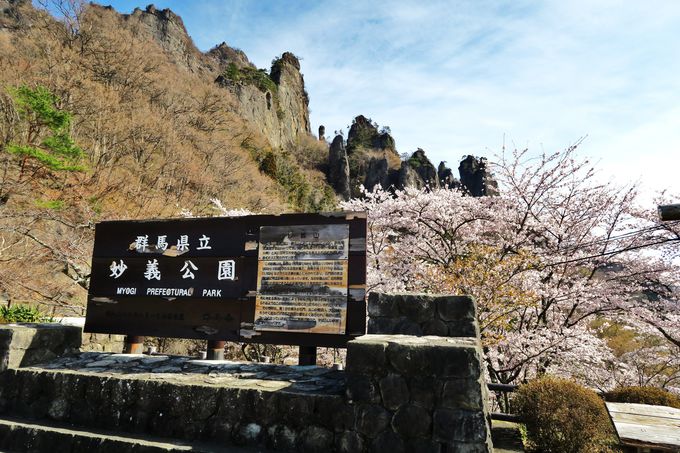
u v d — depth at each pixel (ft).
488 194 31.60
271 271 13.19
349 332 12.14
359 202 33.01
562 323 26.73
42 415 11.82
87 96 73.56
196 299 13.75
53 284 36.09
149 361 13.35
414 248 27.73
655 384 30.35
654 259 27.20
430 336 10.93
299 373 11.89
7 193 41.75
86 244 41.24
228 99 147.02
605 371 27.63
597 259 26.94
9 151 44.09
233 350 34.09
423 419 9.00
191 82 140.67
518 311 25.17
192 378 11.50
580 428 12.30
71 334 14.52
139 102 94.53
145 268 14.49
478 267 22.15
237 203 91.25
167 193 73.46
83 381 11.73
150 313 14.11
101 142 70.38
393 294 12.06
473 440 8.59
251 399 10.30
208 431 10.42
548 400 13.01
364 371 9.62
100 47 99.25
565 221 28.37
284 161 148.46
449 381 9.04
